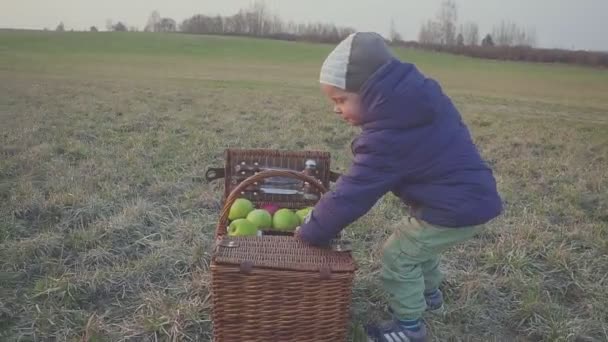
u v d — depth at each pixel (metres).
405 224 3.06
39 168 6.23
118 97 13.49
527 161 7.88
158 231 4.71
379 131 2.73
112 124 9.36
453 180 2.78
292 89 18.42
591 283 4.10
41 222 4.82
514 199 5.99
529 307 3.66
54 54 30.59
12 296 3.59
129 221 4.75
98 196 5.34
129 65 26.56
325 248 2.99
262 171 3.35
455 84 24.44
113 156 7.07
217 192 5.68
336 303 2.92
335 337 3.01
